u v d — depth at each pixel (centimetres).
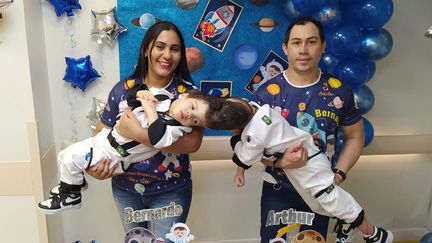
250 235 244
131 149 142
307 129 151
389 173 249
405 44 227
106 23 194
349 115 158
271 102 154
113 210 228
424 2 223
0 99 174
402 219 257
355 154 161
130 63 206
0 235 189
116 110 157
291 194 161
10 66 171
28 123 178
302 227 167
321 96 152
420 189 256
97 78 207
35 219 190
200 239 239
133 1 198
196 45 207
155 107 141
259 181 236
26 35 170
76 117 211
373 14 180
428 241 226
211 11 204
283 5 202
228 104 137
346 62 191
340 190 150
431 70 234
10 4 165
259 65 214
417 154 249
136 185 155
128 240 156
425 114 240
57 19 198
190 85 158
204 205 235
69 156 141
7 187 183
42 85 193
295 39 146
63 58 203
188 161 162
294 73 154
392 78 231
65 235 227
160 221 161
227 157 216
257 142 139
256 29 209
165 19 202
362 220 151
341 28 183
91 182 222
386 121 237
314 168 145
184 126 139
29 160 182
